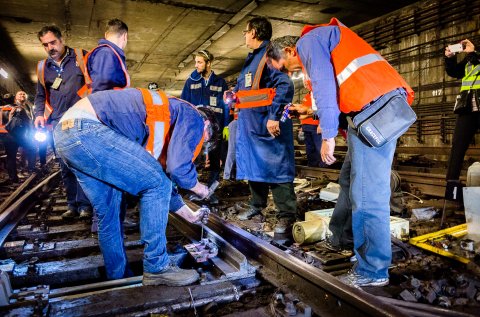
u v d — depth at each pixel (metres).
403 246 2.71
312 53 1.98
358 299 1.61
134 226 3.54
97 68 2.92
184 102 2.11
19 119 7.54
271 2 9.88
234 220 3.89
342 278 2.22
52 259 2.78
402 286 2.09
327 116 1.98
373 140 1.89
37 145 9.52
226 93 3.75
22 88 22.61
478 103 3.28
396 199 3.97
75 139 1.88
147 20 11.09
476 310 1.79
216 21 11.24
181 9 10.26
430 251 2.67
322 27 2.08
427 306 1.76
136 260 2.64
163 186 2.06
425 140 9.89
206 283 2.08
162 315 1.76
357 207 2.09
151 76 20.39
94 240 3.07
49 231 3.42
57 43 3.57
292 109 3.18
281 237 3.19
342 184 2.58
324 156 2.09
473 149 7.77
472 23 8.44
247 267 2.26
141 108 2.00
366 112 1.93
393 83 1.95
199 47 14.26
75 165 1.97
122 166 1.93
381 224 2.06
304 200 4.80
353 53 1.96
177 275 2.05
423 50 9.76
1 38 12.50
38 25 11.30
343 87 1.97
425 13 9.47
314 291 1.92
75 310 1.76
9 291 1.86
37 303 1.80
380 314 1.49
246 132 3.56
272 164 3.41
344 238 2.62
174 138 2.02
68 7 9.94
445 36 9.12
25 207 4.62
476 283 2.04
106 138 1.91
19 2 9.57
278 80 3.19
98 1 9.57
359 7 10.24
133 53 15.21
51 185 6.84
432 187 5.29
